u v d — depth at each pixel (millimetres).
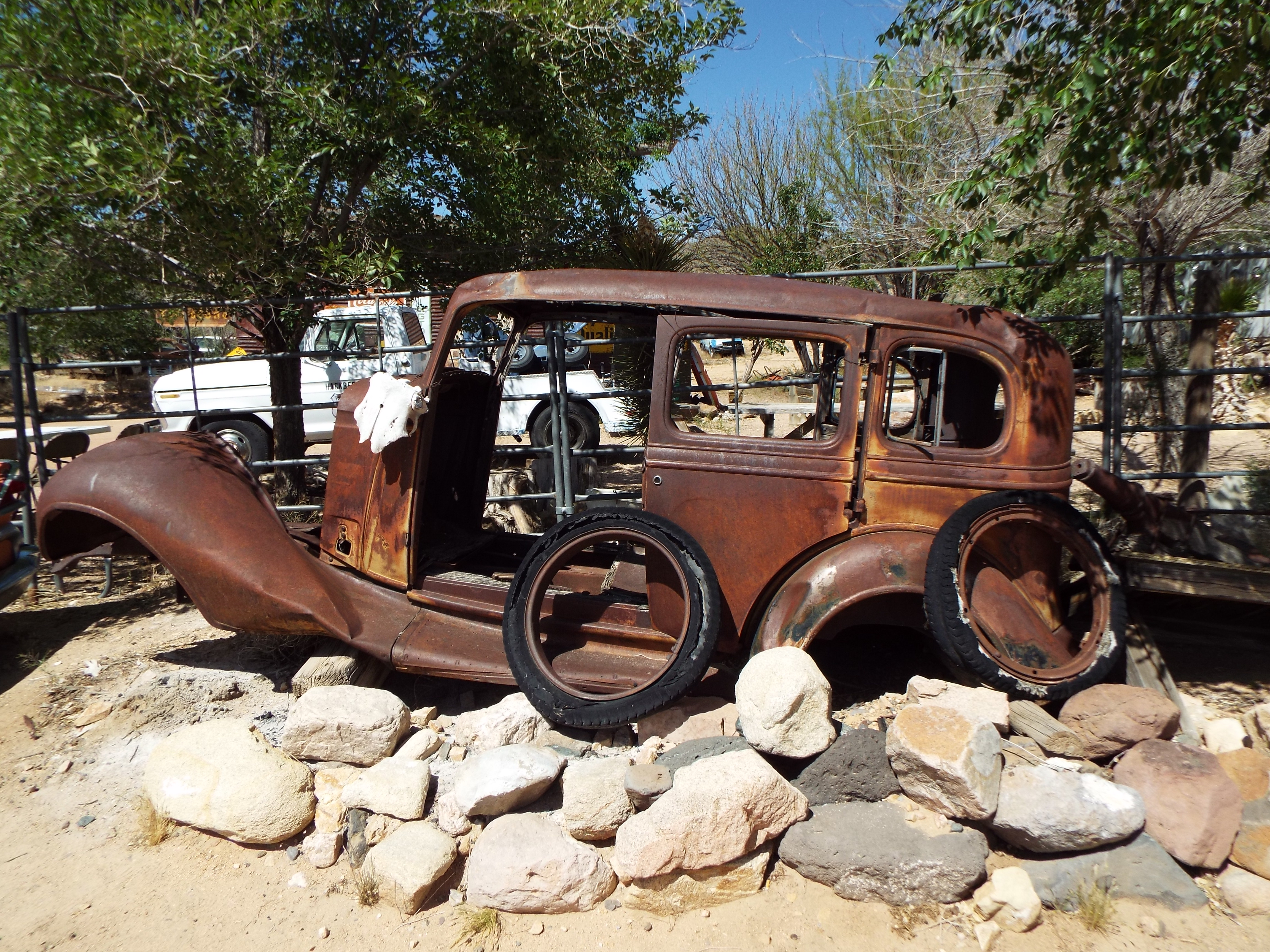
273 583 3826
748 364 14258
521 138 7016
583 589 4539
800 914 2816
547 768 3139
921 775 2975
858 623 3670
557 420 5738
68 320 7770
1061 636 3541
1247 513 4422
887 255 12734
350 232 7250
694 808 2836
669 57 6770
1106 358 5316
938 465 3502
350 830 3172
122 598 5820
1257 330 7211
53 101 5176
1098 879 2799
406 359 10688
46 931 2807
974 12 4070
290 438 7504
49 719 4105
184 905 2924
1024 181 4113
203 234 5742
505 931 2797
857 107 13289
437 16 6277
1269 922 2693
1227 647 4273
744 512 3580
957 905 2807
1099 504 6016
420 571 4137
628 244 7711
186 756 3332
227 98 5695
